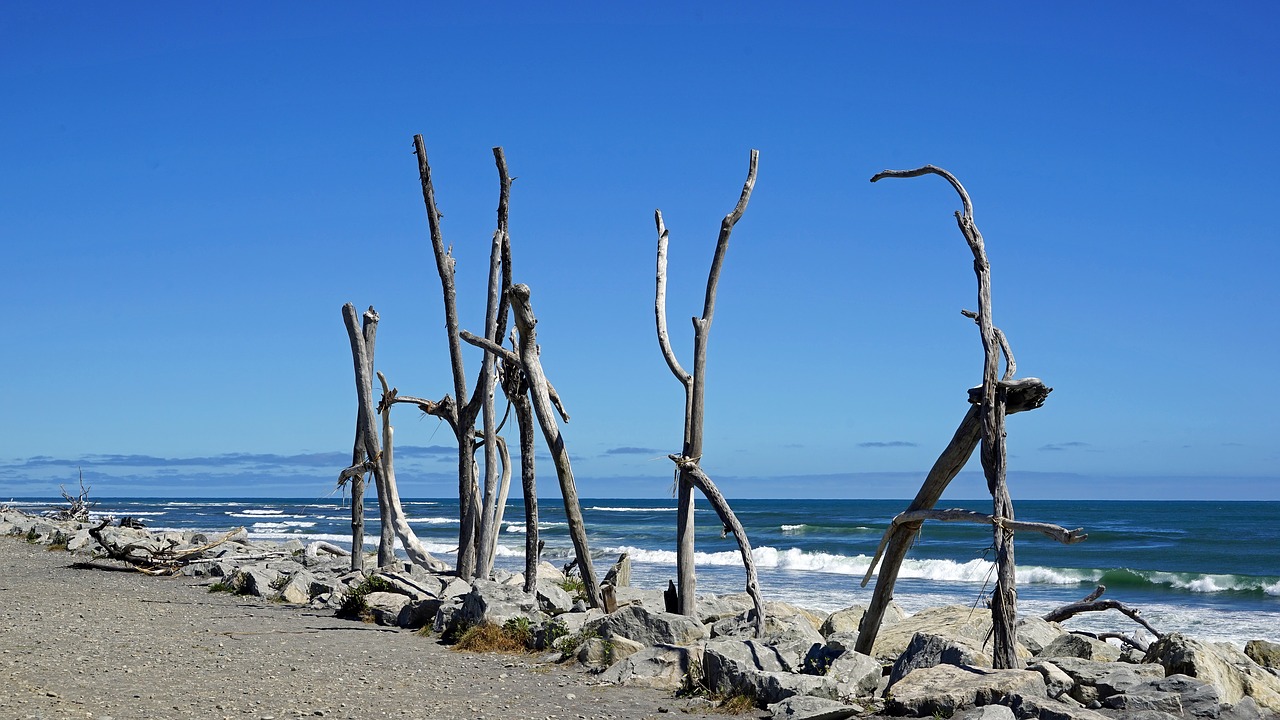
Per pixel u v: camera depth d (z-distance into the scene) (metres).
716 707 8.77
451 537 54.41
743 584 28.70
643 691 9.52
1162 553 46.28
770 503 165.50
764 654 9.67
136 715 8.10
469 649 11.77
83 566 22.61
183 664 10.68
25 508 88.94
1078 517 95.31
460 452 16.36
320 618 14.69
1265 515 98.69
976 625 11.12
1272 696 9.16
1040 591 29.38
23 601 16.33
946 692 7.96
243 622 14.20
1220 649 11.19
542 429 13.17
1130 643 11.29
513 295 13.00
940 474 9.31
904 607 22.89
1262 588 29.78
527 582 14.11
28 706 8.21
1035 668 8.62
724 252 12.11
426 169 16.33
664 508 114.88
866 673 9.05
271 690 9.37
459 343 16.47
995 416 8.70
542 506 111.50
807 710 8.07
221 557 22.80
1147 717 7.57
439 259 16.41
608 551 43.59
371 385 17.73
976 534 55.81
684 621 10.90
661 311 12.43
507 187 15.59
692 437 12.07
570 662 10.80
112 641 12.19
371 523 69.12
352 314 17.55
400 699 9.10
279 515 89.88
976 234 9.13
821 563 38.16
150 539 28.17
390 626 13.95
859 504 155.12
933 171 9.42
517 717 8.45
